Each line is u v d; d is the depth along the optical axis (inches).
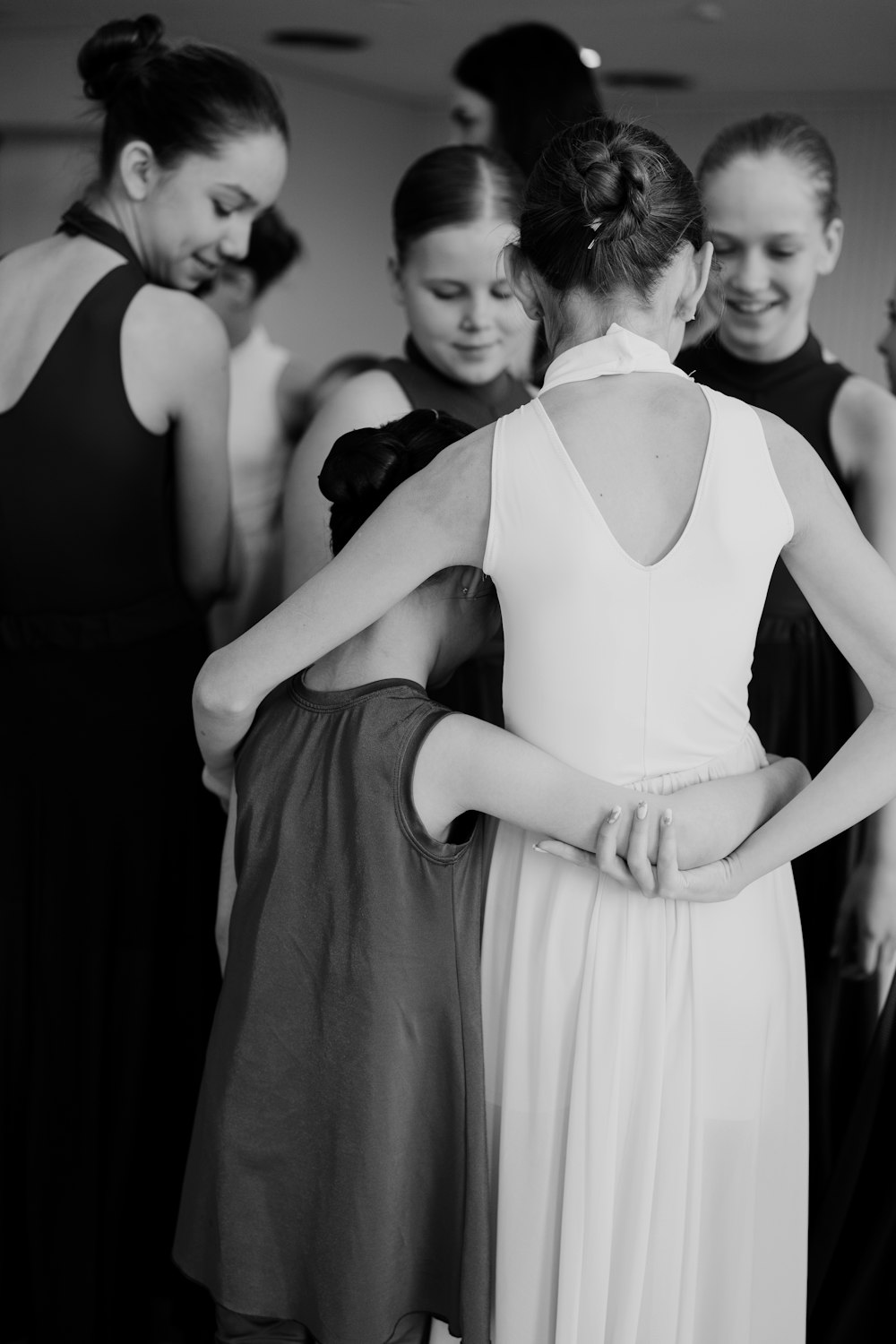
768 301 78.1
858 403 77.8
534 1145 51.0
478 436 47.9
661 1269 50.8
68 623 81.7
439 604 53.2
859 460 78.4
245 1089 53.5
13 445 79.4
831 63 74.7
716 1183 51.5
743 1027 50.5
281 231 80.4
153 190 78.3
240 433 82.4
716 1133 51.0
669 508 45.8
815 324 78.0
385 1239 51.9
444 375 82.5
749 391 79.4
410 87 79.2
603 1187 49.6
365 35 77.9
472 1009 51.6
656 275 47.4
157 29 77.0
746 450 46.0
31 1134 84.4
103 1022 84.1
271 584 84.1
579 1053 49.5
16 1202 85.7
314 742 52.5
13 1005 83.9
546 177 48.6
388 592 48.7
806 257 77.3
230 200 79.1
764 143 76.5
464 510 47.1
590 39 77.8
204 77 77.7
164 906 85.1
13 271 79.3
